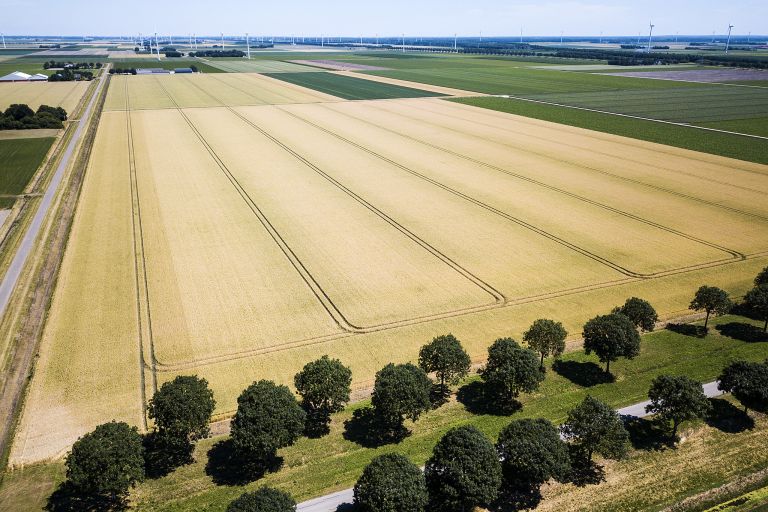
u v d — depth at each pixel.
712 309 42.34
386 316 43.81
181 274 50.38
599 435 28.72
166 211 66.44
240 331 41.53
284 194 72.94
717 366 38.22
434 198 71.56
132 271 50.97
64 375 36.47
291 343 40.19
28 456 30.00
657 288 48.72
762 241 58.38
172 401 29.05
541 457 26.92
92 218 64.19
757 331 42.84
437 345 34.88
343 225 62.19
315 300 46.03
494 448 27.55
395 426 32.78
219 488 28.06
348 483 28.22
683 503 26.78
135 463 26.95
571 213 66.25
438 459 26.77
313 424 32.97
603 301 46.50
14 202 71.50
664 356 39.62
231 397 34.69
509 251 55.62
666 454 30.22
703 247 56.78
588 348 37.72
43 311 45.03
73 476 25.50
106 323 42.47
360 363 38.25
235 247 56.19
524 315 44.28
